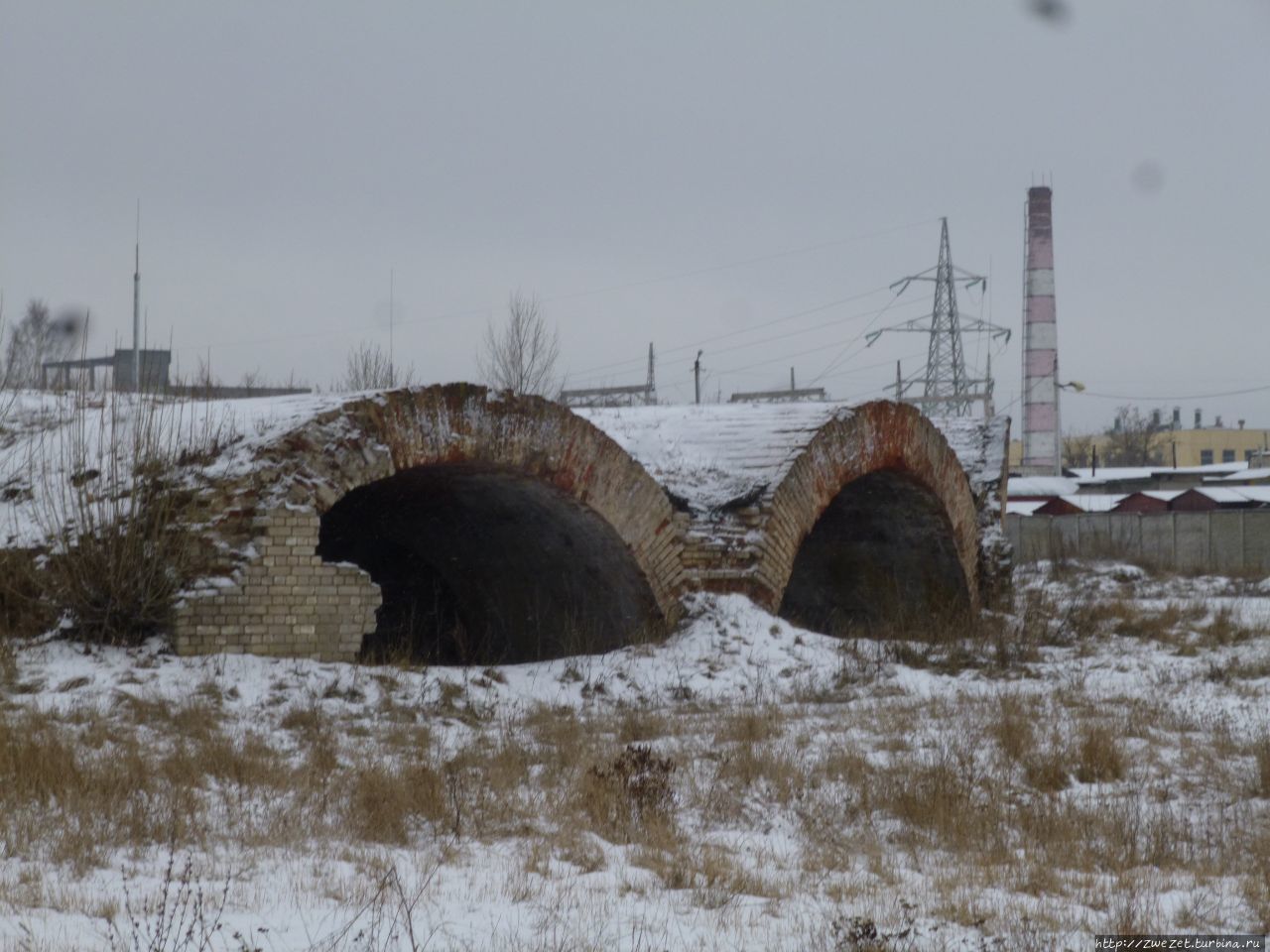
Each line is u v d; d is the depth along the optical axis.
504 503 17.98
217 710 12.53
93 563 13.60
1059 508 61.56
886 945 6.94
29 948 6.06
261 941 6.52
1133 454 120.31
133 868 7.81
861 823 10.40
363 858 8.36
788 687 16.67
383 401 15.09
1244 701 16.19
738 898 7.96
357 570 14.61
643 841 9.42
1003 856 9.43
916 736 13.66
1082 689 17.12
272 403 16.34
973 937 7.26
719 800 10.72
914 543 24.42
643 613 18.06
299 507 14.29
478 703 14.50
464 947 6.61
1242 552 49.38
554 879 8.22
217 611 13.79
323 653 14.37
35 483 15.18
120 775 9.63
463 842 9.12
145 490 14.19
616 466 17.36
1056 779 11.88
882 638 21.84
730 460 19.52
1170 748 13.44
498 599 20.45
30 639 13.48
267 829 8.96
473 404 15.87
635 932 7.00
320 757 11.07
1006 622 23.94
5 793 9.06
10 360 19.86
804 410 20.61
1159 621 24.06
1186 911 7.91
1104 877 9.00
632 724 13.66
